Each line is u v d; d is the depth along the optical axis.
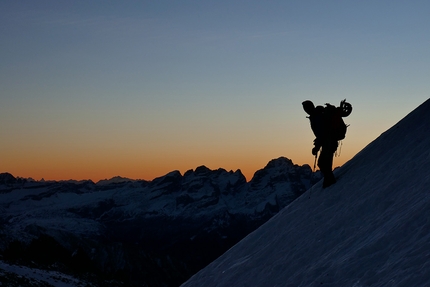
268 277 10.78
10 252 76.44
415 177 10.25
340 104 13.84
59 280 69.38
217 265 14.98
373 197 10.67
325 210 12.34
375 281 6.82
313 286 7.93
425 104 14.58
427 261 6.33
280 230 13.66
